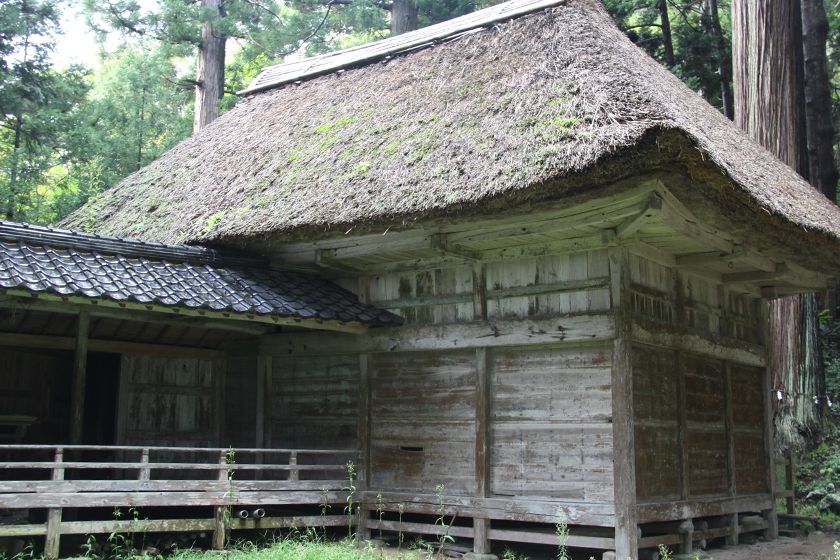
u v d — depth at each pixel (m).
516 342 7.83
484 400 8.01
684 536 7.92
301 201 8.48
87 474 9.23
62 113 18.69
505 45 9.34
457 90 9.00
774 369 12.91
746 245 8.04
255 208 8.88
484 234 7.64
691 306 8.66
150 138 22.45
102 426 9.16
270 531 8.46
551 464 7.58
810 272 9.52
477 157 7.45
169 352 9.38
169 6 18.81
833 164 17.72
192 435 9.57
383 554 7.74
